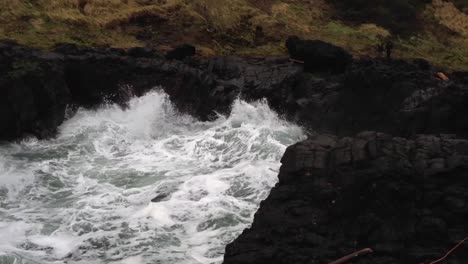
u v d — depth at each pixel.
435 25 29.44
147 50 18.44
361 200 9.66
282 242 9.49
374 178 9.67
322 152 10.62
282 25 23.92
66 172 13.90
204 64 18.77
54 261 10.28
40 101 15.47
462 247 9.05
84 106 17.17
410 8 29.02
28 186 13.16
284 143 15.60
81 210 12.03
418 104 15.27
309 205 9.99
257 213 10.27
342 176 9.96
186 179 13.48
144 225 11.45
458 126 14.70
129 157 14.97
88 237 11.05
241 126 16.36
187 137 16.20
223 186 13.00
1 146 14.84
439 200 9.50
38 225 11.45
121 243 10.87
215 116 17.20
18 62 15.47
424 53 26.19
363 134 10.89
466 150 10.35
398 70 16.98
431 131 14.89
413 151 10.34
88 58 17.08
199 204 12.21
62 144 15.31
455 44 28.45
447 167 9.73
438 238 9.20
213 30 22.39
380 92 15.82
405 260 9.07
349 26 26.73
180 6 22.45
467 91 14.77
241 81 17.61
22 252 10.47
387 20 27.53
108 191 12.98
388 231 9.32
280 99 17.27
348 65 18.55
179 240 10.98
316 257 9.12
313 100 16.88
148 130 16.64
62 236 11.11
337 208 9.70
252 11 24.19
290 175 10.52
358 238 9.38
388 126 15.57
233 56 20.70
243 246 9.56
